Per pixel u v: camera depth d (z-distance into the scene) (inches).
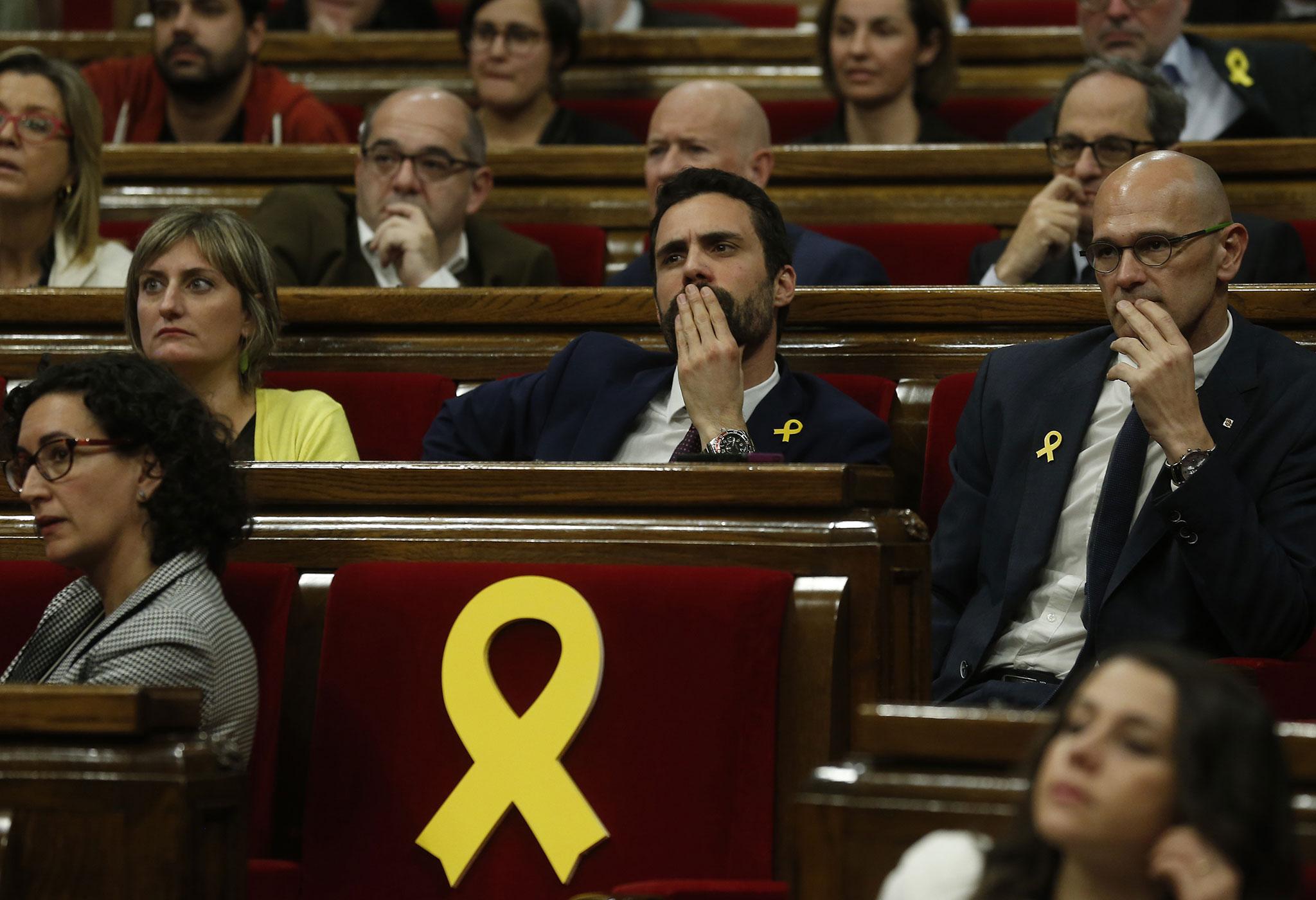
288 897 171.0
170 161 397.7
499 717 172.2
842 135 425.1
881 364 274.1
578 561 181.5
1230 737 102.7
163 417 181.9
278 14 542.3
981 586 226.2
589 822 167.6
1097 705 106.4
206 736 150.2
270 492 193.0
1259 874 102.0
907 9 414.9
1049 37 478.6
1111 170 320.5
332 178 394.9
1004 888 110.3
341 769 176.4
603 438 244.5
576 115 446.0
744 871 165.2
